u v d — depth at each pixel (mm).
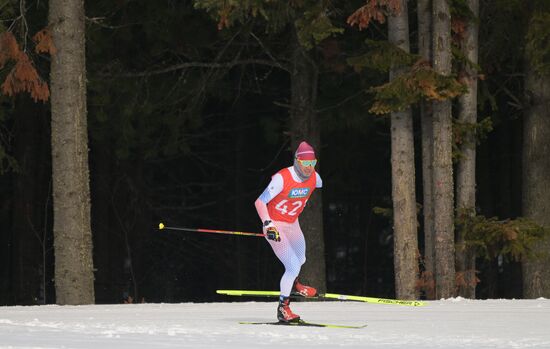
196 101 62812
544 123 54312
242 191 85812
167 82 63219
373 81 58250
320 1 46062
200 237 91500
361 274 98625
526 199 54750
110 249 81562
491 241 46656
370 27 58219
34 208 75938
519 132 78625
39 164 78312
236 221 85750
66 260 43094
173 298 90250
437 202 45594
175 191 92000
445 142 45531
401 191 46312
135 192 80812
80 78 43562
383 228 98938
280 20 48250
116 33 61719
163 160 83625
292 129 58344
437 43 44781
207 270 91438
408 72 44094
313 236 58938
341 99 60500
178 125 64938
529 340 21484
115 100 63125
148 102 62469
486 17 53625
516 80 62656
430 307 33312
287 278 25922
